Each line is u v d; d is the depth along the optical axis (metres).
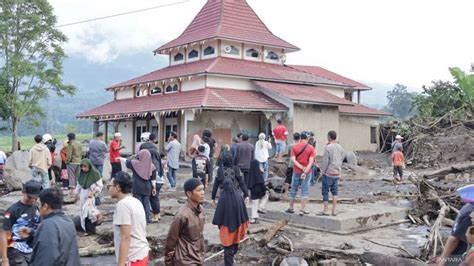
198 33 36.53
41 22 41.44
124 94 39.34
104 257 9.77
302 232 10.91
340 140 37.25
